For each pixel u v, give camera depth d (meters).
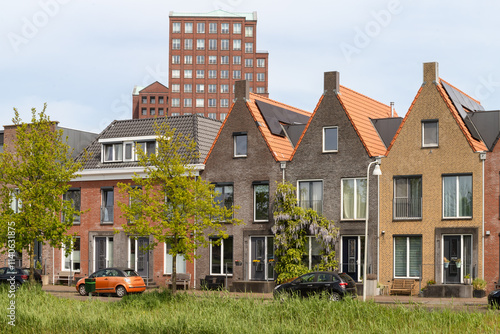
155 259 50.75
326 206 45.47
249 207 47.72
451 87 45.62
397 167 43.53
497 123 44.38
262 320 28.34
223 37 170.88
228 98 170.12
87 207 53.53
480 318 26.70
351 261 44.44
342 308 28.98
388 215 43.50
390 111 53.94
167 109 176.75
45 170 41.78
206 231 48.84
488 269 40.62
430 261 42.16
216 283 47.72
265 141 47.72
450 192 42.09
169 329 27.38
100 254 52.91
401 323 27.02
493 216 40.75
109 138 53.59
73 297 41.84
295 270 44.41
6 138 57.44
